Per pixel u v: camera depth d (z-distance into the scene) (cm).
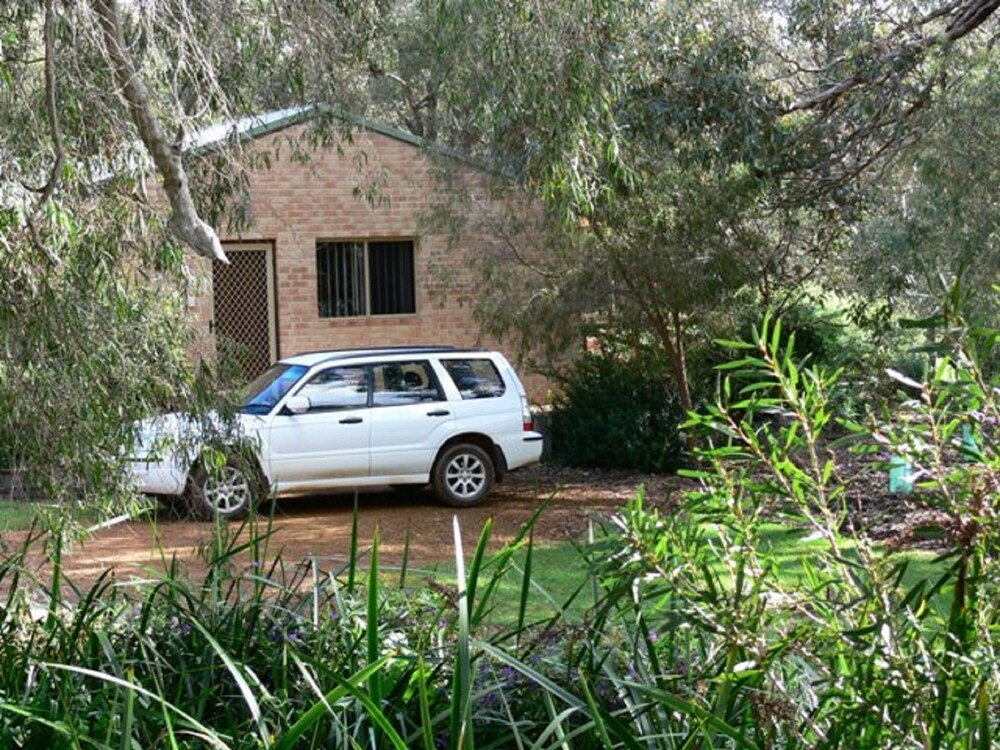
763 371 306
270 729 356
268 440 1558
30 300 651
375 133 2116
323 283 2189
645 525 308
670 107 1410
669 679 324
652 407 1948
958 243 1334
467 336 2241
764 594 305
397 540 1415
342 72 977
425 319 2223
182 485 818
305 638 416
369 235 2155
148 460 743
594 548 322
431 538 1430
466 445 1655
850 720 284
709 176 1603
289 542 1388
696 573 313
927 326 279
